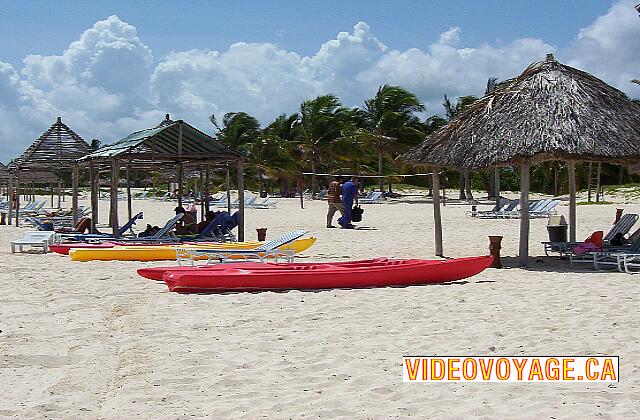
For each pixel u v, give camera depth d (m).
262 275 11.49
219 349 7.71
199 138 20.25
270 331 8.57
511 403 5.84
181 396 6.12
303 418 5.51
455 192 64.12
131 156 19.67
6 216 33.66
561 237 16.86
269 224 28.64
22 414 5.74
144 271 12.62
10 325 9.08
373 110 55.41
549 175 66.44
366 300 10.59
